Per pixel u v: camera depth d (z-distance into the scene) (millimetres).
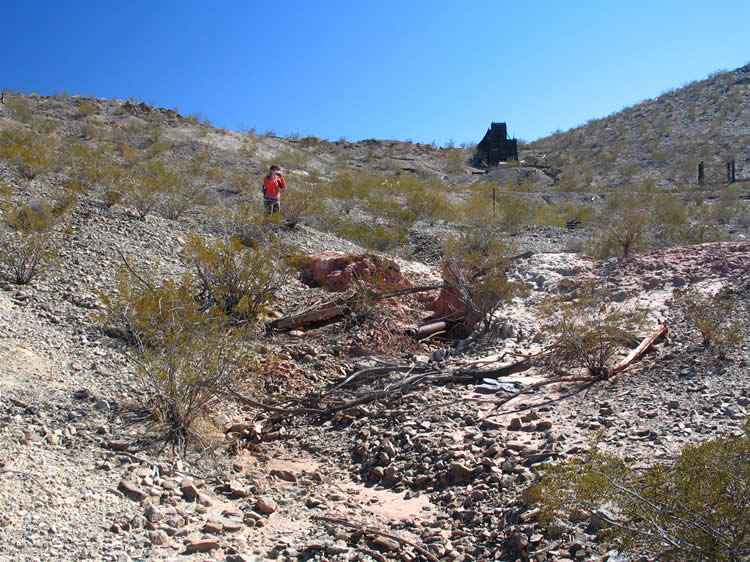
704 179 38812
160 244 12594
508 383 7605
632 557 3760
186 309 7125
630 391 6629
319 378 8594
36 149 17172
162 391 6262
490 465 5457
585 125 66250
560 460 5184
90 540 4250
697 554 3332
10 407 5863
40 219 11414
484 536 4551
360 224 18719
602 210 25500
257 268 10141
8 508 4363
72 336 7941
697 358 7117
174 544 4402
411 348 10156
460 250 12180
